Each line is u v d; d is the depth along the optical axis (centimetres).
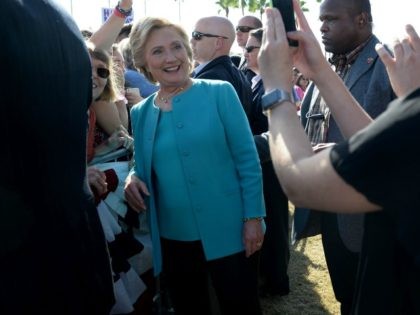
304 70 142
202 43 343
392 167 78
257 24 482
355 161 82
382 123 81
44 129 116
